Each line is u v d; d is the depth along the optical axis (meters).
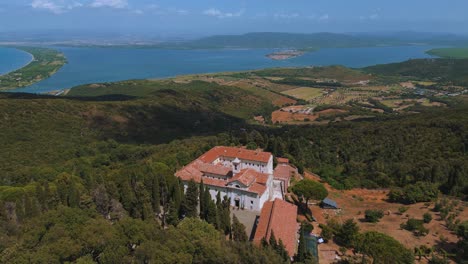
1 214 74.88
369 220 93.19
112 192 87.25
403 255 66.69
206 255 55.22
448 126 173.12
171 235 59.19
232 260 55.59
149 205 81.31
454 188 114.75
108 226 59.72
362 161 156.62
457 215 93.50
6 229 65.19
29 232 57.50
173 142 183.75
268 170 117.44
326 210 102.19
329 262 72.75
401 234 84.56
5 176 126.69
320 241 80.50
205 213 82.81
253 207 96.00
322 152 164.75
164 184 92.56
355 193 121.50
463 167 127.62
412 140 168.25
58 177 106.50
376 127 194.25
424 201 107.75
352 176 135.75
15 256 51.06
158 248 54.00
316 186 100.00
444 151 152.25
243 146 156.12
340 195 117.12
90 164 151.12
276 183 115.31
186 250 55.53
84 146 184.75
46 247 51.62
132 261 52.28
